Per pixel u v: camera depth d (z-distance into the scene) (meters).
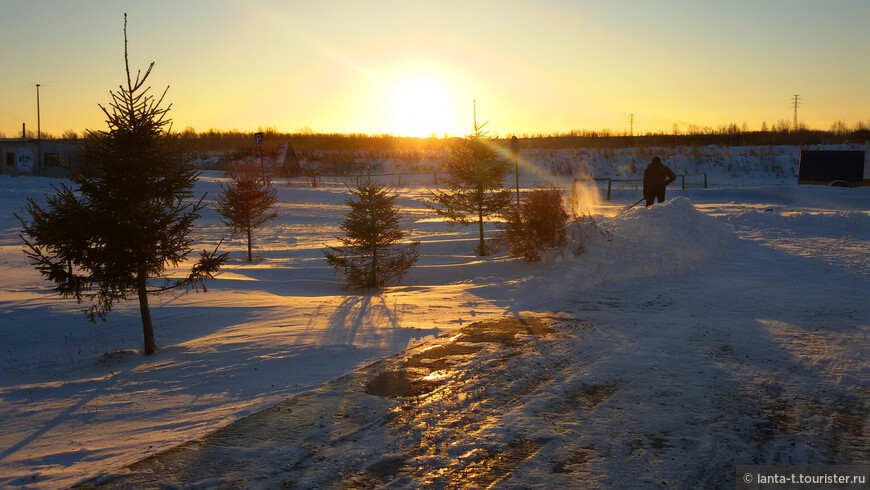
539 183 52.19
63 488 4.16
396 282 13.82
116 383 6.88
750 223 17.67
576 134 93.88
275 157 61.53
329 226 29.12
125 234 8.05
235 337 8.52
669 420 5.18
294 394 5.98
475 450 4.65
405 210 33.84
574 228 14.20
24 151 47.19
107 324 9.91
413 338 8.05
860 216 16.56
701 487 4.07
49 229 7.73
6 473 4.52
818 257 12.98
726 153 64.19
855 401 5.57
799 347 7.25
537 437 4.87
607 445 4.71
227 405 5.83
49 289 12.70
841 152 36.69
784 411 5.36
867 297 9.85
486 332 8.23
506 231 14.65
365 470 4.35
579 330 8.25
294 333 8.55
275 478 4.24
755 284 11.05
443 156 71.69
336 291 12.92
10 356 8.51
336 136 99.94
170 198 8.56
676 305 9.70
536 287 11.32
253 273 15.10
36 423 5.72
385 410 5.48
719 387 5.96
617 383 6.12
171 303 11.16
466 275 13.75
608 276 11.91
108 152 8.05
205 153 68.81
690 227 14.82
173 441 4.96
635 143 79.12
